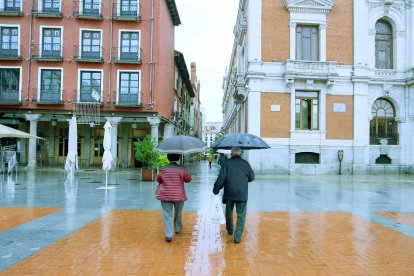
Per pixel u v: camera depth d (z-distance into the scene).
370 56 24.56
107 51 26.92
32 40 26.70
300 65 23.02
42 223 7.30
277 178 20.31
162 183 6.12
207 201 10.85
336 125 23.50
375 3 24.72
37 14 26.56
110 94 26.69
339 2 23.88
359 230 7.00
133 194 12.23
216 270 4.59
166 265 4.76
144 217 8.11
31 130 26.41
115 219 7.84
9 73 26.78
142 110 26.66
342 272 4.57
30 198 10.93
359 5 23.92
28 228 6.84
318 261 5.00
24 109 26.36
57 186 14.53
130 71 26.91
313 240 6.19
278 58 23.23
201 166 37.78
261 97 23.08
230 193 5.99
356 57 23.72
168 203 6.10
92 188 14.02
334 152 23.36
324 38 23.59
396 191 14.02
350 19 23.95
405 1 24.78
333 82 23.20
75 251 5.35
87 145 29.81
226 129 60.84
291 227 7.25
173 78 34.84
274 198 11.77
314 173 23.05
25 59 26.66
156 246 5.69
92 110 26.36
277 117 23.05
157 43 27.16
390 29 25.30
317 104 23.69
